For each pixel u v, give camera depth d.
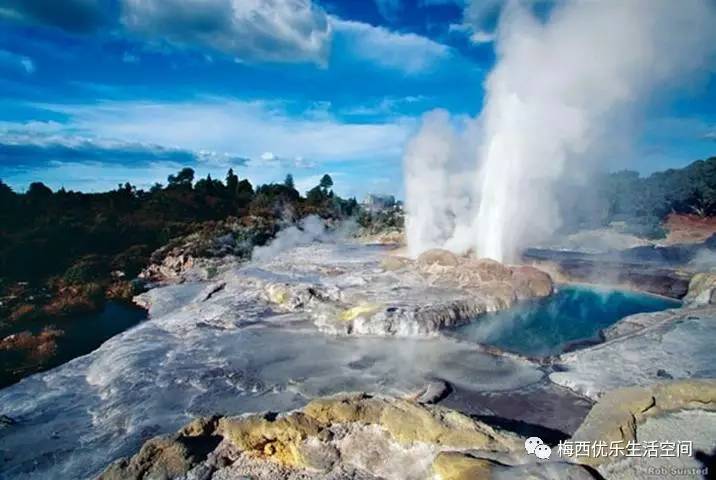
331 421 7.89
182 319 16.30
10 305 21.95
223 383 11.13
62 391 11.59
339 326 14.38
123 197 52.66
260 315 16.38
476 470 6.16
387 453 7.30
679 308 15.30
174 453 7.37
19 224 37.00
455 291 17.19
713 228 37.56
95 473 8.04
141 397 10.58
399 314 14.35
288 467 7.28
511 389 10.29
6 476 8.05
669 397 7.36
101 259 30.88
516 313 15.91
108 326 19.95
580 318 15.32
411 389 10.43
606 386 9.74
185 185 61.31
